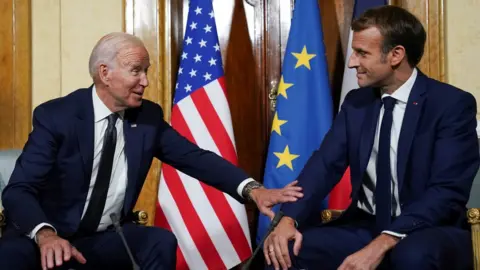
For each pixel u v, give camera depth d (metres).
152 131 2.91
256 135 4.20
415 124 2.76
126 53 2.80
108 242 2.77
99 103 2.87
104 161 2.83
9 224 2.84
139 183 2.88
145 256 2.73
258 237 3.82
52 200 2.81
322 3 4.20
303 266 2.74
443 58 3.92
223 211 3.77
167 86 4.02
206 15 3.95
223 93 3.88
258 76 4.21
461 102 2.76
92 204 2.81
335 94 4.18
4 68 3.96
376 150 2.82
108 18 4.01
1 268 2.53
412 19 2.79
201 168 2.97
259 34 4.21
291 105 3.87
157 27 4.00
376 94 2.88
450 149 2.70
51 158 2.77
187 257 3.74
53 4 4.00
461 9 3.94
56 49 3.99
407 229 2.59
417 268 2.47
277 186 3.81
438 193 2.66
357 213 2.89
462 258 2.61
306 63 3.89
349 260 2.53
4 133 3.95
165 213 3.77
